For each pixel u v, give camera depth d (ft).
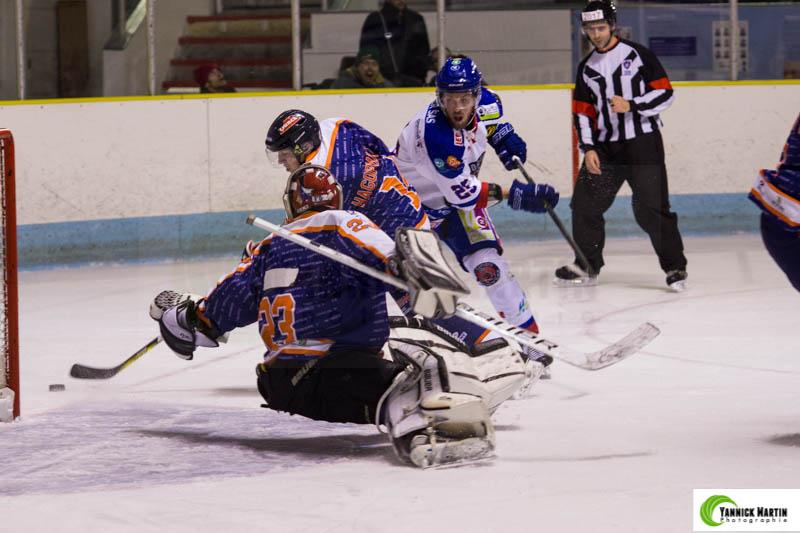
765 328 48.32
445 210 39.27
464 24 83.15
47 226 70.44
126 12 83.87
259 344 47.78
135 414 35.86
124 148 71.92
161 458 30.17
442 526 23.67
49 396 38.81
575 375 40.55
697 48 82.58
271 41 83.82
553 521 23.85
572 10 83.15
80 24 82.69
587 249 45.55
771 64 83.61
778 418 33.53
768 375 39.93
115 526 24.17
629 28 82.53
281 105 75.31
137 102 72.23
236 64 83.46
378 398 29.45
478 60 83.46
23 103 70.03
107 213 71.46
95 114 71.36
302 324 29.68
